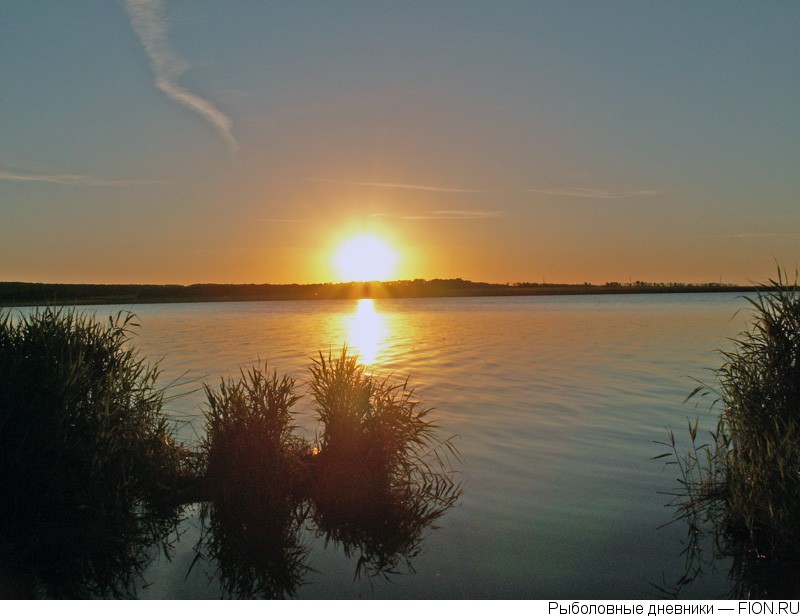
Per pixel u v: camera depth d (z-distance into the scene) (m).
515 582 6.16
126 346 25.81
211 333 32.97
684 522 7.53
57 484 7.05
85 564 6.51
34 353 8.05
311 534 7.35
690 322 38.84
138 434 8.45
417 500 8.33
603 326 36.28
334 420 8.80
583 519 7.66
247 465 8.16
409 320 44.81
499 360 21.09
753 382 8.02
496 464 9.79
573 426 12.00
